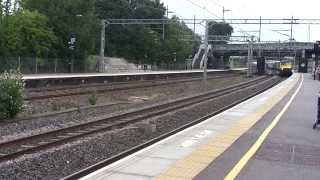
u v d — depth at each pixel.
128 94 40.09
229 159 12.05
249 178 10.31
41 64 69.31
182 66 128.75
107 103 31.33
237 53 141.12
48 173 11.52
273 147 14.04
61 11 79.94
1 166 11.83
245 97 36.38
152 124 19.72
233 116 21.42
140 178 9.94
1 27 66.00
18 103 21.47
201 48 142.12
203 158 12.04
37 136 16.14
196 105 30.47
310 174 10.91
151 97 38.91
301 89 46.62
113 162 11.91
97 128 18.58
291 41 126.25
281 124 19.28
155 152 12.62
